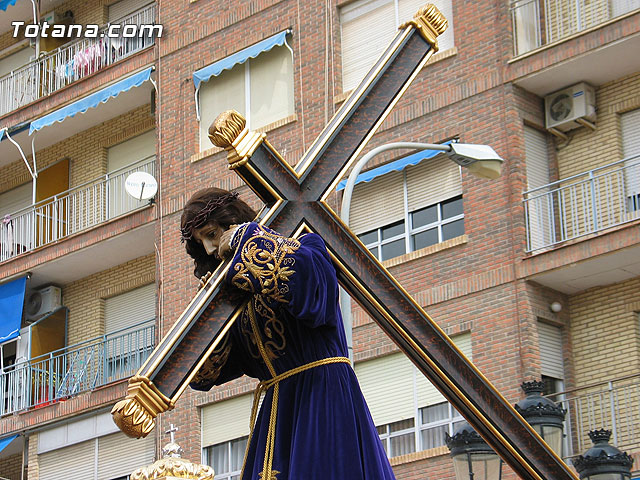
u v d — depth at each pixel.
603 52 21.22
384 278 4.27
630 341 20.61
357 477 3.76
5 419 28.55
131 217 27.66
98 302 29.16
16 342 30.33
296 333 3.93
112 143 29.86
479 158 16.28
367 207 23.45
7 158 31.73
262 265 3.76
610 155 21.61
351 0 24.75
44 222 30.80
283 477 3.83
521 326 20.73
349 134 4.34
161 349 3.60
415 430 21.78
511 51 22.25
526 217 21.42
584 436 20.52
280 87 25.59
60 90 29.95
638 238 19.89
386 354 22.38
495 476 12.02
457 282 21.70
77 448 27.42
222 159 26.25
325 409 3.85
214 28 26.92
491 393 4.44
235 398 24.55
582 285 21.11
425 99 22.98
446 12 23.27
